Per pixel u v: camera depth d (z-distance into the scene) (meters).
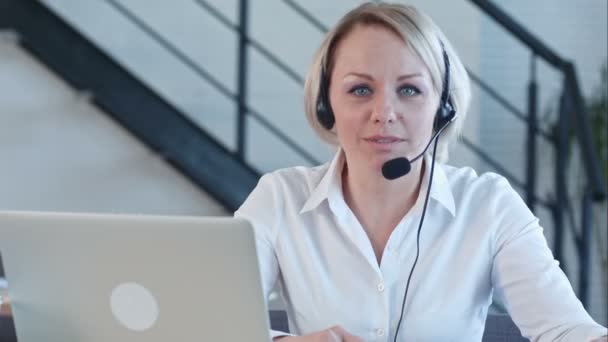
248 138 4.59
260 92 4.58
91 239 1.44
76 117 4.22
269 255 1.88
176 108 4.14
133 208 4.25
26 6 4.07
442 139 1.88
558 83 4.55
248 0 4.09
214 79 4.56
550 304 1.73
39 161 4.23
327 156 4.57
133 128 4.07
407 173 1.71
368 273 1.82
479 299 1.84
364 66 1.70
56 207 4.25
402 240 1.83
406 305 1.80
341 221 1.83
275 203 1.91
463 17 4.54
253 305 1.40
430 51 1.72
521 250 1.81
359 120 1.72
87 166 4.24
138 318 1.47
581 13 4.64
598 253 4.57
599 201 3.53
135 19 4.37
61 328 1.54
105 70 4.09
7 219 1.49
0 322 1.78
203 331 1.44
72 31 4.10
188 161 4.06
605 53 4.63
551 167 4.55
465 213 1.86
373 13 1.74
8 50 4.18
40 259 1.50
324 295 1.83
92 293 1.48
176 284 1.42
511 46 4.58
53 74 4.18
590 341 1.55
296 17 4.56
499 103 4.59
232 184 4.04
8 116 4.21
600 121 4.53
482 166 4.59
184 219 1.38
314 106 1.88
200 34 4.56
